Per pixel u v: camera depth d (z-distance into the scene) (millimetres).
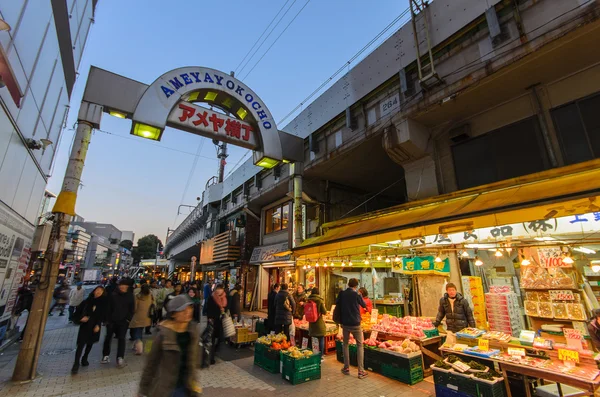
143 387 2625
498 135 6852
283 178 13734
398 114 7852
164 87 7793
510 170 6520
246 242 17859
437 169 7797
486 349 4730
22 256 9086
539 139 6152
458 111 7254
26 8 5941
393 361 5750
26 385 5262
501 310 6570
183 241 38375
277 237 16141
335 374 6031
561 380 3725
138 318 7539
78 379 5602
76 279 52312
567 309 5570
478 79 6164
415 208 7246
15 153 6918
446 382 4473
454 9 6898
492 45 6105
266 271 16844
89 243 67125
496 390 4043
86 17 11477
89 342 6203
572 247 5637
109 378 5660
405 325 6414
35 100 7637
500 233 5648
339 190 13469
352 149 9578
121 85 7398
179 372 2725
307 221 13031
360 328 6051
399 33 8289
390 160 10695
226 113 9875
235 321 10016
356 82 9539
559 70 5820
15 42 5723
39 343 5734
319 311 7082
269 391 5129
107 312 6438
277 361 6090
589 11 4766
